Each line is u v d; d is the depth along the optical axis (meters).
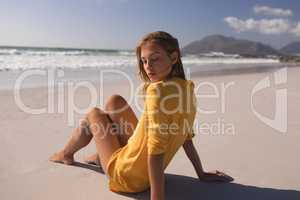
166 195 2.66
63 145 3.91
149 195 2.60
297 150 3.74
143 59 2.22
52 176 3.00
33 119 5.15
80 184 2.83
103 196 2.61
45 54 26.84
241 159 3.46
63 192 2.69
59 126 4.77
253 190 2.73
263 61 37.50
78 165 3.26
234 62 31.62
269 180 2.93
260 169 3.18
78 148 3.22
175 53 2.22
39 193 2.67
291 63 32.31
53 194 2.65
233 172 3.12
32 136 4.26
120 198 2.58
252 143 4.00
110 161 2.53
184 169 3.18
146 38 2.20
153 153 2.12
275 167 3.23
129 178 2.47
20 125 4.77
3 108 5.84
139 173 2.41
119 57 28.59
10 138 4.15
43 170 3.14
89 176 3.00
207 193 2.69
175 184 2.85
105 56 29.25
